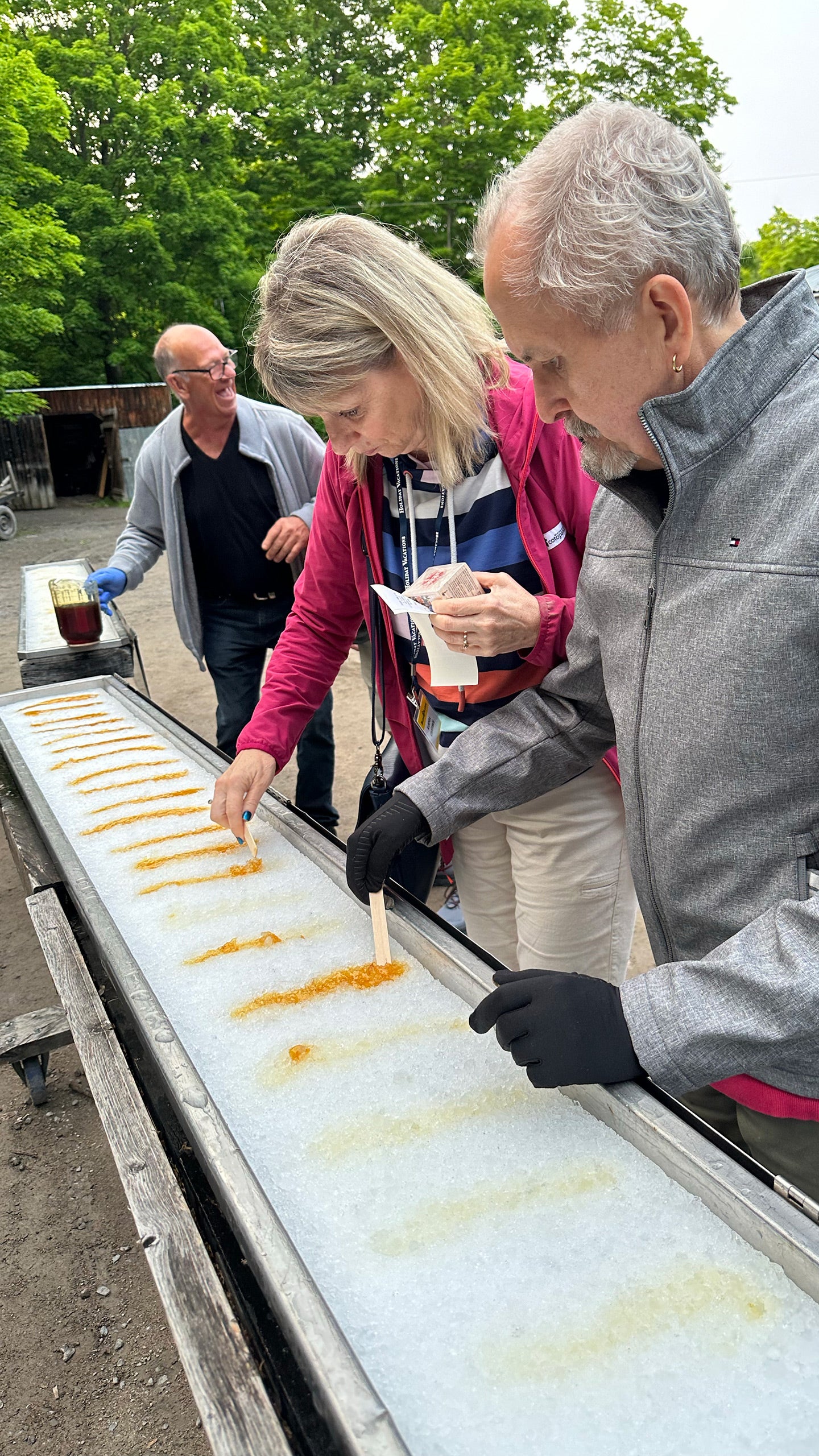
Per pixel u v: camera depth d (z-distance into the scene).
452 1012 1.11
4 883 3.46
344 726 4.80
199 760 2.08
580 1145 0.89
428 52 22.38
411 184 21.31
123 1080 1.07
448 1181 0.86
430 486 1.48
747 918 0.95
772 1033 0.77
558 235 0.78
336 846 1.54
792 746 0.87
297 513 2.85
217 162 20.27
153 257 19.11
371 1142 0.91
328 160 22.72
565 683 1.27
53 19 20.45
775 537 0.83
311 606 1.75
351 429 1.32
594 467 0.96
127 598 8.38
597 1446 0.63
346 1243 0.80
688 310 0.79
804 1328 0.70
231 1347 0.70
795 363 0.84
